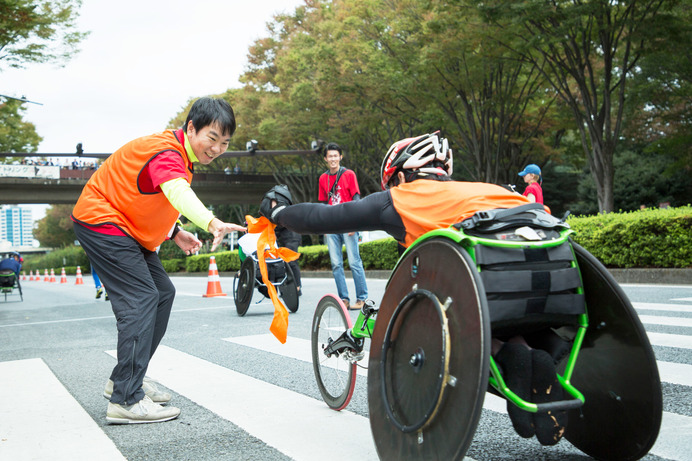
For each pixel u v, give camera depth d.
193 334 6.35
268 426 3.04
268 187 45.03
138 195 3.09
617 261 10.67
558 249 2.10
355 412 3.26
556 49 17.91
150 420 3.16
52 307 12.66
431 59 18.83
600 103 23.03
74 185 42.91
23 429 3.10
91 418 3.29
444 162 2.48
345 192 7.38
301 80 26.42
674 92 22.53
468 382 1.82
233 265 29.47
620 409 2.16
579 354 2.28
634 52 17.61
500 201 2.18
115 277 3.16
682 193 34.00
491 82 20.86
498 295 1.97
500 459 2.44
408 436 2.06
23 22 14.11
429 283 2.06
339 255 7.29
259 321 7.25
